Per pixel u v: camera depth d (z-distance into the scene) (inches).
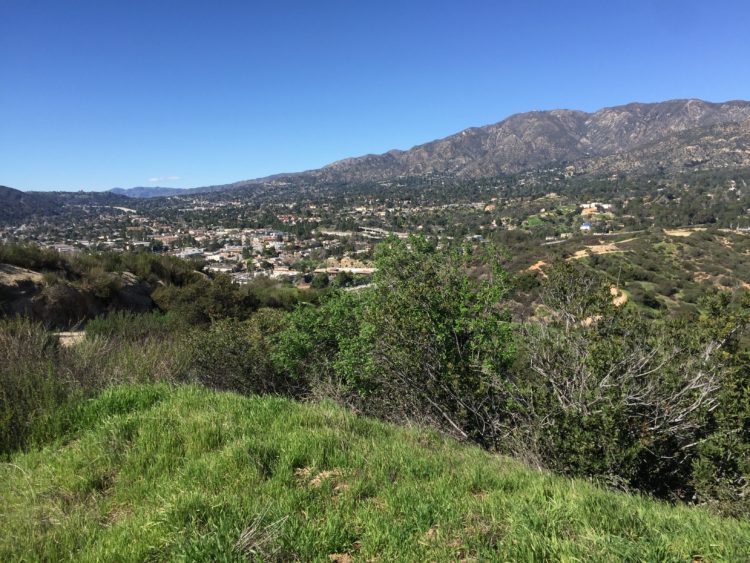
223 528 96.9
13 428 166.2
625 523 101.8
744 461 150.6
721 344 169.2
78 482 129.7
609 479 154.5
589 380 174.1
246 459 131.1
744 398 157.8
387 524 100.0
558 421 168.2
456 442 180.1
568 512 103.8
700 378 167.3
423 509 105.1
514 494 117.1
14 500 122.6
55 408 179.3
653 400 167.0
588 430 161.3
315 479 126.7
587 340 181.9
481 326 211.2
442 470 132.6
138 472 132.5
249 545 93.8
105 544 99.1
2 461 152.5
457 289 230.8
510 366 206.5
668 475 165.3
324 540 96.3
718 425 163.0
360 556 92.4
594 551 86.6
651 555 85.8
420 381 212.4
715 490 152.6
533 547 88.4
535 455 170.7
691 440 166.9
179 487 119.0
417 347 210.8
